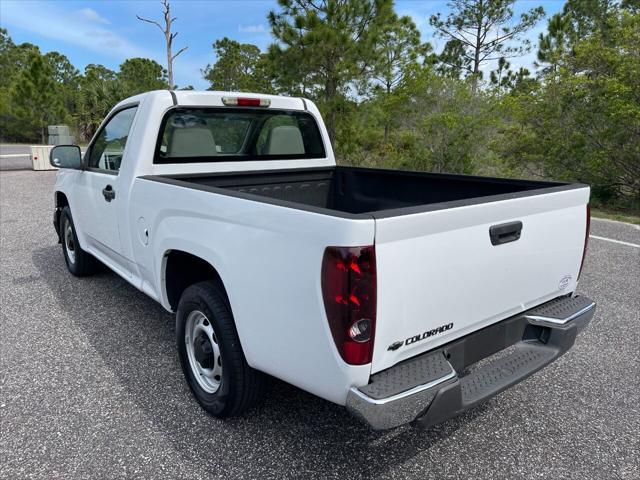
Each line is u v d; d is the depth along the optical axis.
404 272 1.93
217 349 2.67
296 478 2.30
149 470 2.33
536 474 2.37
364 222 1.79
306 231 1.95
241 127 3.88
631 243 6.98
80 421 2.71
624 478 2.34
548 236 2.59
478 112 11.78
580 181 11.20
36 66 29.73
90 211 4.21
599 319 4.25
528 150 11.83
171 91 3.42
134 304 4.43
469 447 2.56
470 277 2.21
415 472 2.36
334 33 11.84
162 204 2.92
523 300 2.57
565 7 24.45
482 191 3.41
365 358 1.89
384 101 13.12
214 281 2.67
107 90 24.67
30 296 4.61
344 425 2.71
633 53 10.02
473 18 26.47
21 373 3.21
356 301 1.82
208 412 2.76
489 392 2.22
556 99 11.02
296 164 4.32
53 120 30.80
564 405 2.96
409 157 12.67
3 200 10.27
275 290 2.12
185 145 3.54
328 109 12.61
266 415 2.79
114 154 3.82
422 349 2.13
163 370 3.28
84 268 5.00
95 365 3.33
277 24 12.65
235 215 2.32
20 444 2.51
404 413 1.91
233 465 2.38
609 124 10.27
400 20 14.51
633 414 2.87
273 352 2.21
